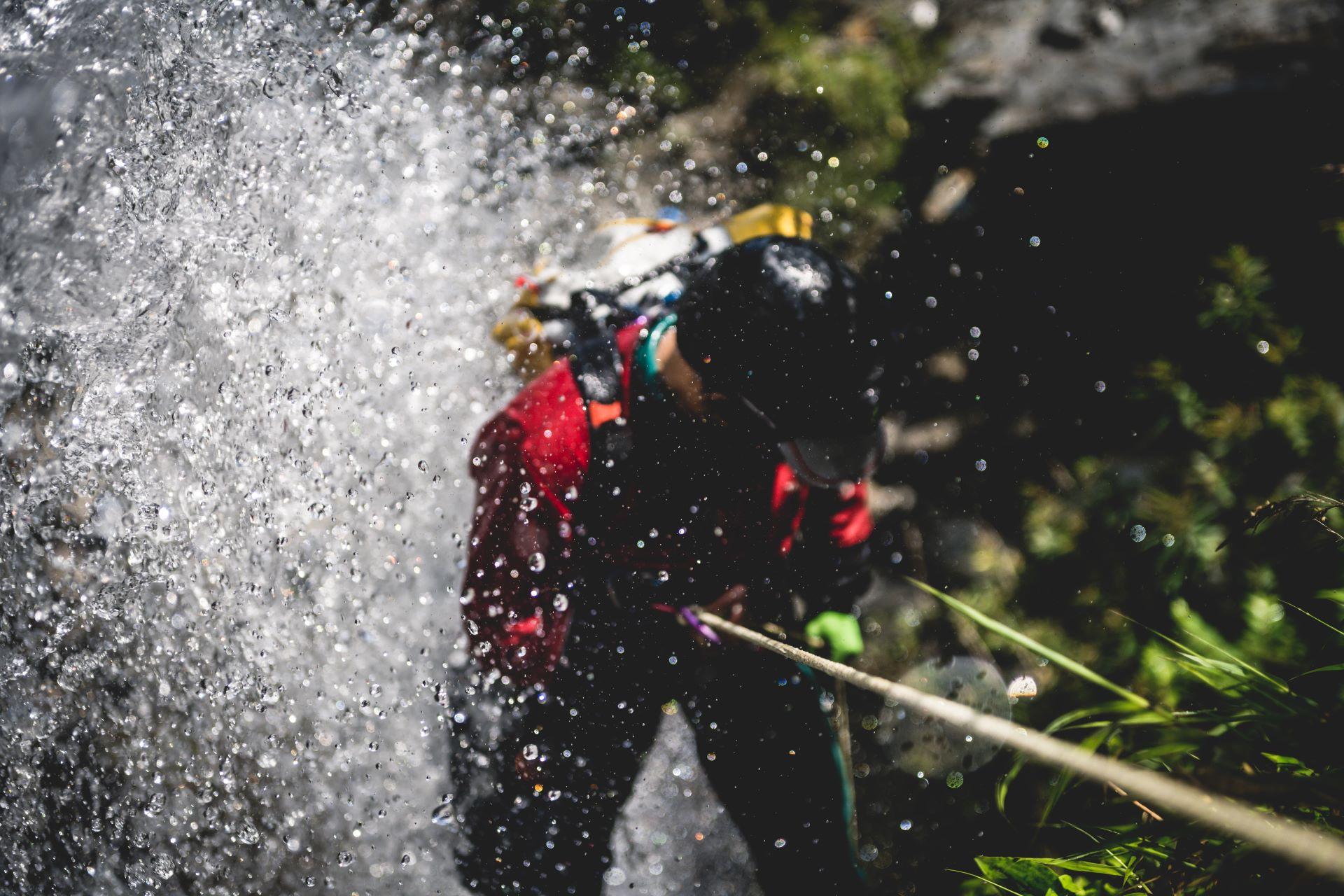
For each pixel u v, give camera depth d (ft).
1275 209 8.30
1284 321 7.75
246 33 7.99
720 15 11.62
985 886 5.69
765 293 4.85
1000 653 7.75
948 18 10.97
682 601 6.03
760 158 10.85
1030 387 8.97
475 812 6.81
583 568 5.82
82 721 6.78
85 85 7.50
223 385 6.95
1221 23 9.39
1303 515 5.66
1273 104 8.76
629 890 6.72
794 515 5.86
